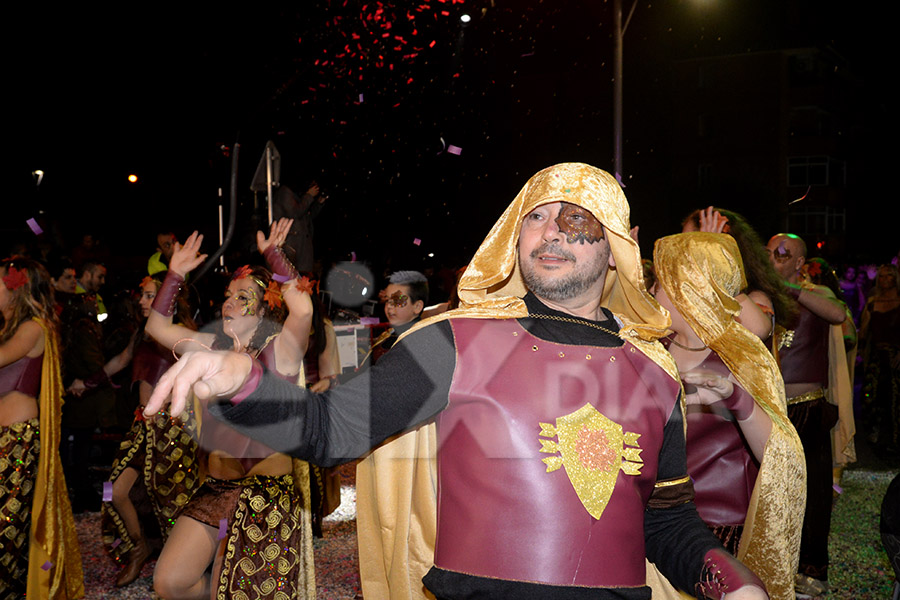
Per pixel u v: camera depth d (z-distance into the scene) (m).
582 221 2.02
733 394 2.63
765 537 2.72
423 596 2.10
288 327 3.58
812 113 46.12
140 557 5.18
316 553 5.65
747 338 3.01
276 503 3.53
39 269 4.51
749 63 43.72
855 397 11.59
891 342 9.62
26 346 4.39
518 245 2.14
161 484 5.01
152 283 5.22
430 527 2.08
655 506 2.08
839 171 48.56
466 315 1.96
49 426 4.49
